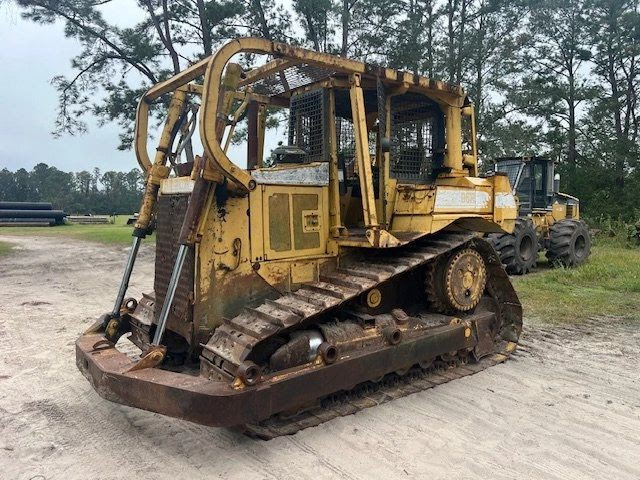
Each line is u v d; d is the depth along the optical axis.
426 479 3.16
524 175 12.51
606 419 3.99
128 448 3.56
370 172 4.20
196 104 4.80
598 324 6.77
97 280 11.18
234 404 3.23
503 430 3.80
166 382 3.33
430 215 4.40
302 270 4.33
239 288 4.02
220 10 16.23
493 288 5.58
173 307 4.12
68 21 16.28
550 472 3.24
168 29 17.00
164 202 4.40
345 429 3.80
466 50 19.41
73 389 4.64
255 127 5.17
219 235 3.91
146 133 4.95
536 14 23.58
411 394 4.42
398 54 17.58
